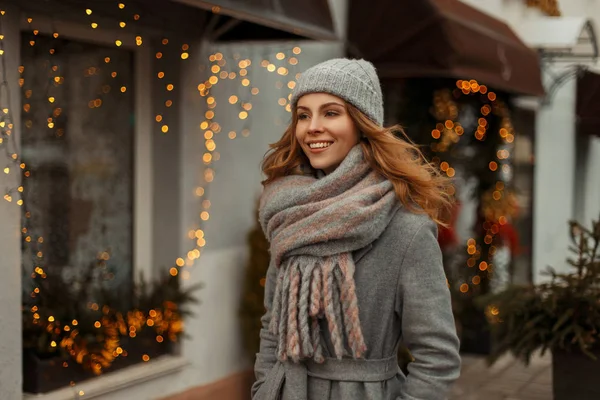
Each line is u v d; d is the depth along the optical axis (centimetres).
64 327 395
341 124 225
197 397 487
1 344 357
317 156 229
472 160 772
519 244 985
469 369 690
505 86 665
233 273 524
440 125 710
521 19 929
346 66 228
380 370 221
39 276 398
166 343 478
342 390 219
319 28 457
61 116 435
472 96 766
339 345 215
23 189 396
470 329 749
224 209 517
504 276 822
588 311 474
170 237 488
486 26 676
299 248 221
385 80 710
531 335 478
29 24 392
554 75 955
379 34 596
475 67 609
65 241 440
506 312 493
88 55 451
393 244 218
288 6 431
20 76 378
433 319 213
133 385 442
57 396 391
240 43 508
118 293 468
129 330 448
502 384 641
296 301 220
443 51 574
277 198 229
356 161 223
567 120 1088
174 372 472
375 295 219
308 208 221
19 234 366
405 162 224
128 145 482
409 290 215
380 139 223
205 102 496
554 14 1020
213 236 507
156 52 486
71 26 428
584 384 493
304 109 229
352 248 217
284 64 565
